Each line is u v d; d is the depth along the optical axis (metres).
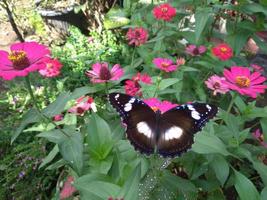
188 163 0.34
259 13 0.45
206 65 0.44
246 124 0.48
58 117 0.37
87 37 0.76
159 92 0.37
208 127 0.31
